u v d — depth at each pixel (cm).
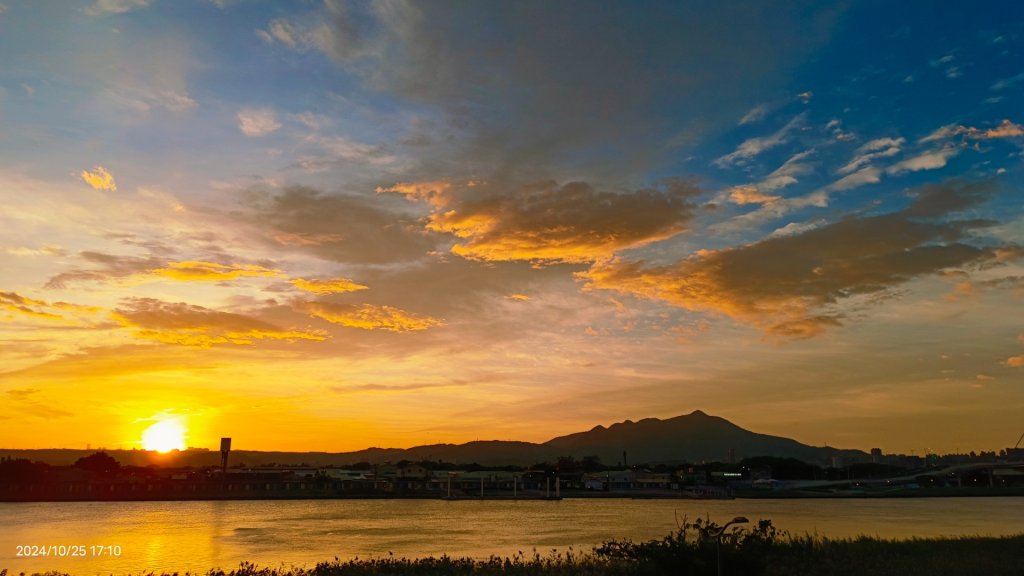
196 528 9212
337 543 7088
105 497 18700
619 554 3634
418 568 3703
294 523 10281
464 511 14288
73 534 8225
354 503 18062
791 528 8600
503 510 14750
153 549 6494
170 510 14188
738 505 17725
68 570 4916
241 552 6191
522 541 7250
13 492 18588
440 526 9619
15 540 7388
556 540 7344
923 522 10138
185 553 6125
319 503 18025
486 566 3781
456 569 3653
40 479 19875
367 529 9050
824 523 9862
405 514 12950
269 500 19825
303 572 3853
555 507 16250
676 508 15950
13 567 5094
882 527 8856
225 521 10719
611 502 19625
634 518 11688
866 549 4069
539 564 3750
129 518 11394
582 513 13438
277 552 6191
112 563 5400
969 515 12388
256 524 10019
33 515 12206
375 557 5659
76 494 18625
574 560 4059
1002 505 17412
